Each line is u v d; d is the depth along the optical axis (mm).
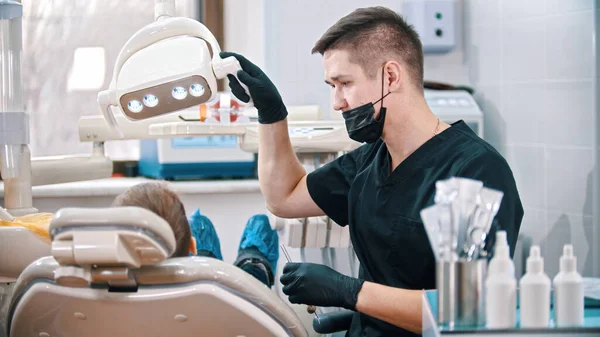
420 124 2041
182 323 1557
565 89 3295
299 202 2330
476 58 4016
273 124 2275
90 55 4180
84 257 1449
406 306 1825
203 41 2021
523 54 3588
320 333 2195
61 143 4211
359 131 2039
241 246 3252
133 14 4184
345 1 4039
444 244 1337
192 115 2945
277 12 4008
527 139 3594
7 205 2500
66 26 4152
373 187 2086
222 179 4082
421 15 3938
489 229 1394
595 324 1330
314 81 4059
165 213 1783
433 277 1971
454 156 1992
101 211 1453
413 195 2006
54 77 4168
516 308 1353
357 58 1992
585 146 3189
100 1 4152
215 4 4238
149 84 1969
